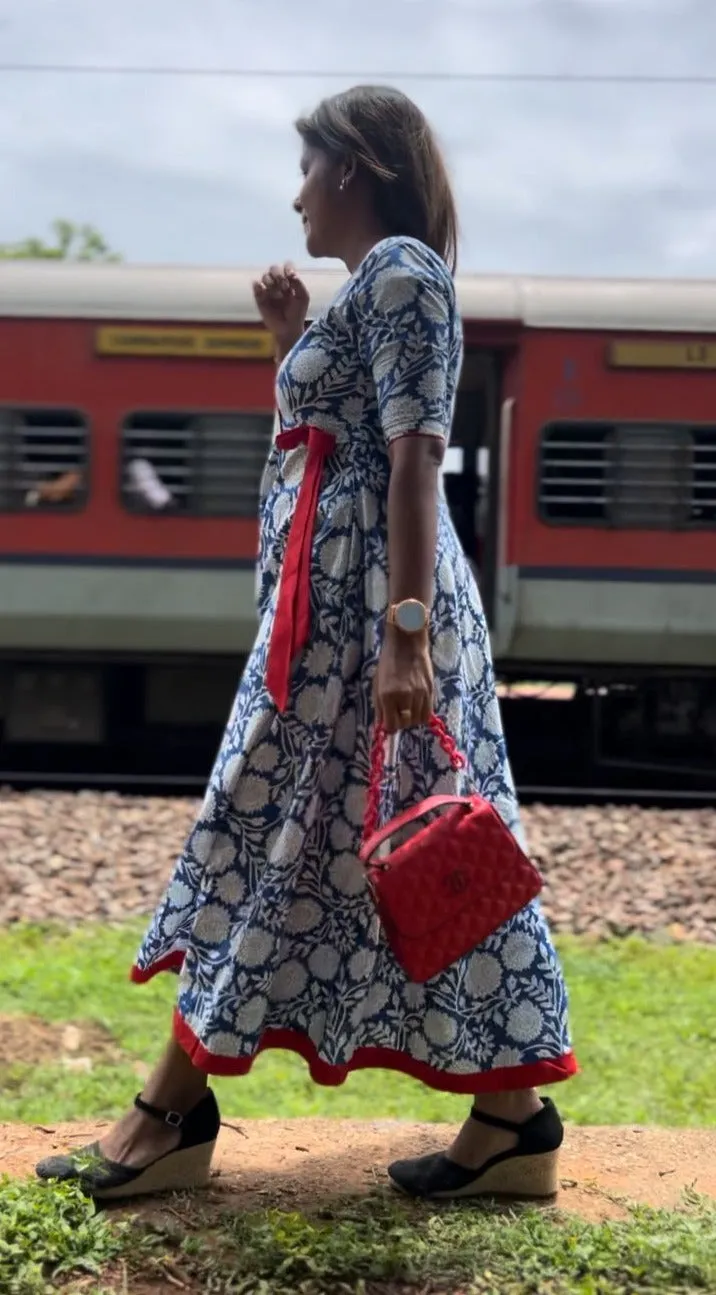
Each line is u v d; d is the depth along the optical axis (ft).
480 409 37.55
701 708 35.55
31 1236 7.59
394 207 8.49
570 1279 7.40
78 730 35.17
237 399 31.73
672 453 31.94
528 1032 8.11
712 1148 10.12
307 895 8.04
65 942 19.92
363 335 7.98
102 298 31.60
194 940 8.02
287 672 7.97
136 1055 15.43
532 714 36.63
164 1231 7.87
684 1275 7.44
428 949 7.59
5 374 31.65
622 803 33.60
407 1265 7.49
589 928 21.91
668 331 31.78
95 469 31.81
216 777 8.16
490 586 33.83
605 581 32.07
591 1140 10.24
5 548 31.96
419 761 8.07
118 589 31.96
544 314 31.83
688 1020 17.35
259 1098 14.42
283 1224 7.88
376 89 8.60
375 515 8.11
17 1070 14.62
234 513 31.83
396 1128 10.35
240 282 31.96
